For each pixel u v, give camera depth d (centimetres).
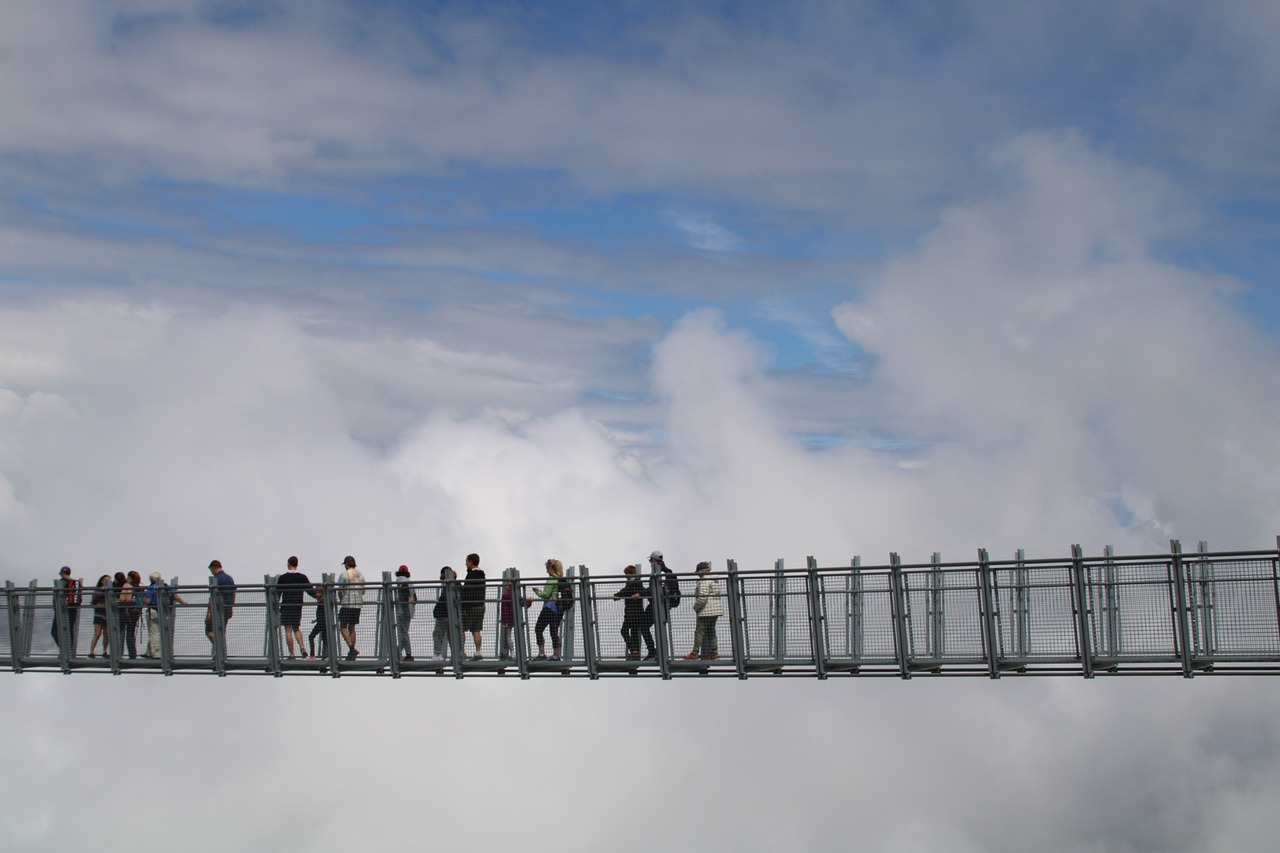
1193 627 2195
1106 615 2253
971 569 2345
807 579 2448
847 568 2427
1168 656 2205
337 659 2788
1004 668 2316
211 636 2881
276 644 2839
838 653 2417
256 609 2862
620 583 2602
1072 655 2273
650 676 2559
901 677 2373
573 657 2633
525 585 2683
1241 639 2170
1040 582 2305
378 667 2772
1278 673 2138
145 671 2930
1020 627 2311
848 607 2419
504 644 2686
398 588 2788
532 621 2717
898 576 2392
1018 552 2316
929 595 2373
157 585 2933
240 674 2866
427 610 2762
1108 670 2238
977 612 2338
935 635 2361
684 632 2536
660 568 2594
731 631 2484
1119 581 2250
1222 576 2191
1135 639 2231
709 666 2500
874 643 2398
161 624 2909
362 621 2794
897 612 2386
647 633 2567
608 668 2591
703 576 2527
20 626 3042
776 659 2456
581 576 2620
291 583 2875
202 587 2895
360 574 2850
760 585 2480
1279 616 2150
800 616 2450
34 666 3020
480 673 2711
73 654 3005
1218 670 2180
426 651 2756
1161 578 2223
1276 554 2161
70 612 3017
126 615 2977
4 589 3042
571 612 2648
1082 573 2269
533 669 2647
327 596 2800
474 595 2728
